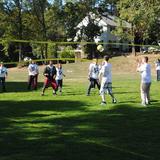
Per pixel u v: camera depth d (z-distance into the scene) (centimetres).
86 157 952
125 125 1350
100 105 1862
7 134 1216
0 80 2728
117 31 6569
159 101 1991
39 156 965
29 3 7856
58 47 8044
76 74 5031
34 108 1788
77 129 1288
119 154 977
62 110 1716
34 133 1230
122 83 3288
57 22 8288
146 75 1842
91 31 8069
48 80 2375
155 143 1091
